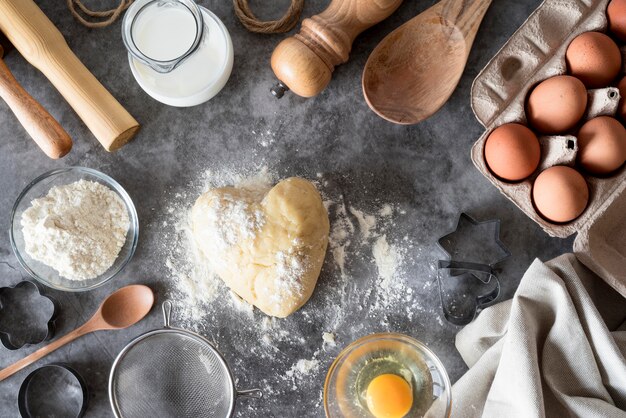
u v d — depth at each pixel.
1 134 0.69
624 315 0.67
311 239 0.64
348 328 0.69
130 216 0.68
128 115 0.65
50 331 0.68
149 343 0.66
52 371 0.69
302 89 0.64
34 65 0.65
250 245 0.63
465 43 0.65
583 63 0.61
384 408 0.63
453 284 0.68
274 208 0.63
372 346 0.65
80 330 0.68
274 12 0.69
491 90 0.63
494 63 0.63
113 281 0.69
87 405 0.68
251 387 0.69
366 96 0.64
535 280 0.62
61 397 0.69
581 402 0.61
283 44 0.63
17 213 0.67
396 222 0.69
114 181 0.66
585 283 0.66
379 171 0.69
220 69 0.65
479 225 0.68
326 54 0.63
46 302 0.69
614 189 0.62
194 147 0.69
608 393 0.62
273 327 0.69
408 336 0.64
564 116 0.60
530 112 0.63
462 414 0.65
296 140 0.69
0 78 0.62
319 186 0.69
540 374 0.63
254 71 0.69
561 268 0.62
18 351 0.69
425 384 0.64
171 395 0.67
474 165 0.68
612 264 0.64
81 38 0.69
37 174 0.69
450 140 0.69
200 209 0.65
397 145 0.69
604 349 0.61
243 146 0.69
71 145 0.65
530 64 0.63
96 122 0.64
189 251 0.69
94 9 0.69
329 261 0.69
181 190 0.69
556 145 0.60
